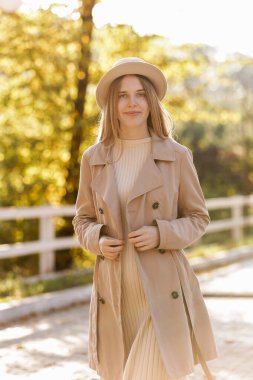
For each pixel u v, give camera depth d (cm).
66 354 629
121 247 348
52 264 1085
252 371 559
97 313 365
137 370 341
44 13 1197
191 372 344
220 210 2327
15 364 591
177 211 366
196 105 1456
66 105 1270
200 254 1361
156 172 352
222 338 691
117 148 364
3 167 1359
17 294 887
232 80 1517
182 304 349
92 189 364
